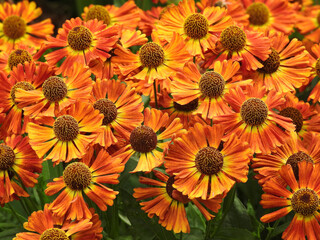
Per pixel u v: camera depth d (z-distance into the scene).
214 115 0.61
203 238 0.64
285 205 0.58
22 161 0.61
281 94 0.63
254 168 0.62
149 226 0.63
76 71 0.62
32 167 0.61
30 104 0.63
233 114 0.60
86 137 0.59
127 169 0.61
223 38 0.66
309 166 0.58
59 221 0.58
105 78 0.64
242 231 0.64
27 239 0.57
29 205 0.65
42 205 0.65
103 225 0.64
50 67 0.65
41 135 0.59
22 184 0.62
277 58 0.66
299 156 0.61
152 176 0.65
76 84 0.62
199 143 0.58
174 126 0.61
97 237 0.58
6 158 0.60
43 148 0.59
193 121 0.63
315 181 0.58
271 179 0.58
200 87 0.62
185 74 0.62
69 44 0.66
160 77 0.63
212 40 0.66
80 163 0.58
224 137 0.59
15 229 0.64
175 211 0.59
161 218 0.59
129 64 0.65
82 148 0.59
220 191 0.56
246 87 0.62
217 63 0.63
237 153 0.57
